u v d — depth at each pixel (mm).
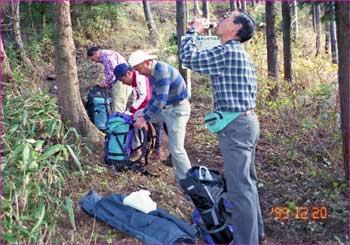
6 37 8852
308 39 11398
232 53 2980
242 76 2994
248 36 3078
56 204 3678
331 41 9859
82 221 3629
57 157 3984
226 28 3068
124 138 4527
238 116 3004
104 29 12609
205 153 5348
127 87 5594
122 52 11633
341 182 3908
